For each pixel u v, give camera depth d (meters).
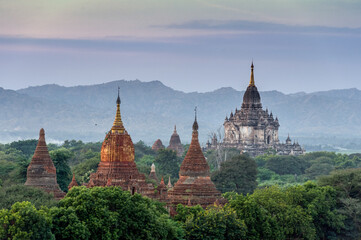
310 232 181.50
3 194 147.25
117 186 159.50
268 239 168.88
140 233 143.00
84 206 138.62
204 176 183.12
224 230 156.50
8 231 126.38
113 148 174.88
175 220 161.12
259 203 181.38
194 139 186.00
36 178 169.88
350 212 198.88
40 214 128.50
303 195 196.38
